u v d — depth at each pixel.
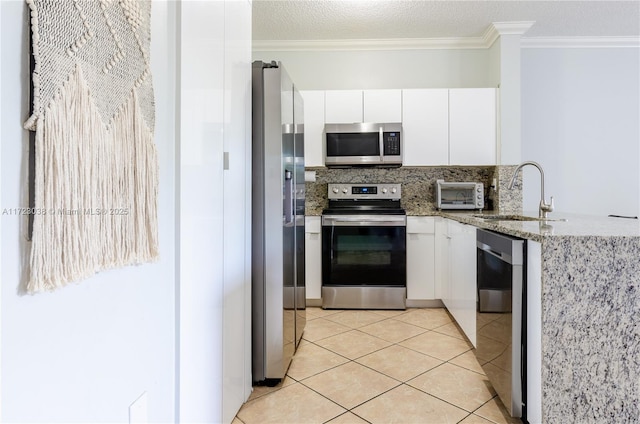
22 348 0.64
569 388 1.33
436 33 3.56
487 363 1.86
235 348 1.67
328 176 3.88
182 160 1.16
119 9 0.82
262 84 1.99
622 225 1.71
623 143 3.77
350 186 3.75
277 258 1.99
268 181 1.99
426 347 2.49
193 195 1.24
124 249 0.85
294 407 1.77
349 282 3.40
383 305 3.38
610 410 1.32
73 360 0.75
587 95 3.76
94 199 0.74
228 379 1.58
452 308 2.92
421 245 3.42
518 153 3.44
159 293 1.07
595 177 3.77
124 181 0.84
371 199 3.75
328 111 3.56
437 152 3.52
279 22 3.31
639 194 3.77
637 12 3.16
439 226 3.37
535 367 1.43
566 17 3.25
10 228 0.61
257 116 1.99
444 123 3.51
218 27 1.48
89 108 0.72
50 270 0.65
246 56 1.85
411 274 3.43
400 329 2.86
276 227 1.98
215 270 1.43
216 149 1.45
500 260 1.67
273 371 1.98
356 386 1.96
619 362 1.31
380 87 3.80
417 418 1.67
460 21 3.32
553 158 3.78
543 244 1.34
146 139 0.93
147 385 1.02
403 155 3.52
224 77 1.55
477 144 3.49
